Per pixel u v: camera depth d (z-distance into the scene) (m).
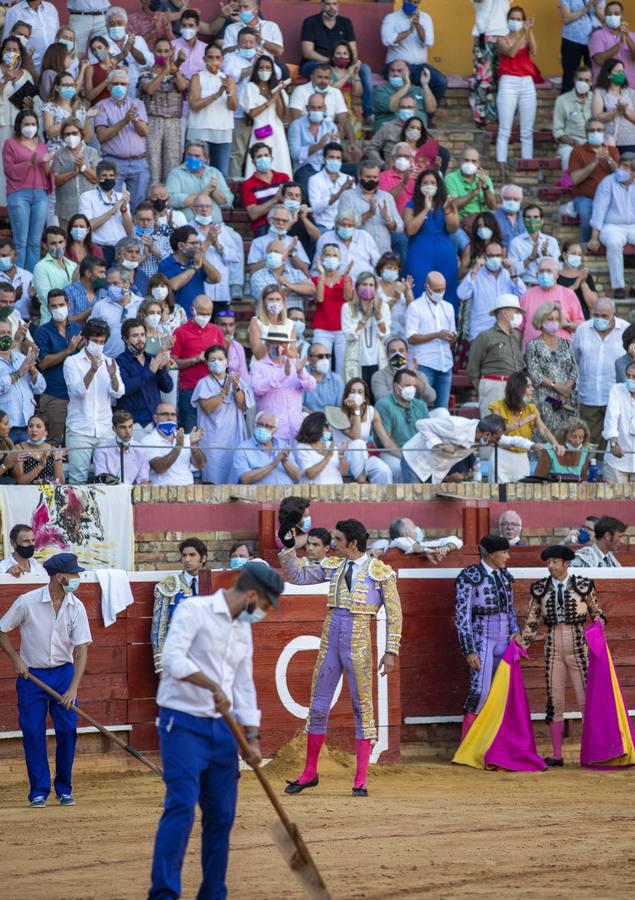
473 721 48.66
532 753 47.78
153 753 48.00
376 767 47.22
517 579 51.41
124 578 47.84
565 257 69.69
